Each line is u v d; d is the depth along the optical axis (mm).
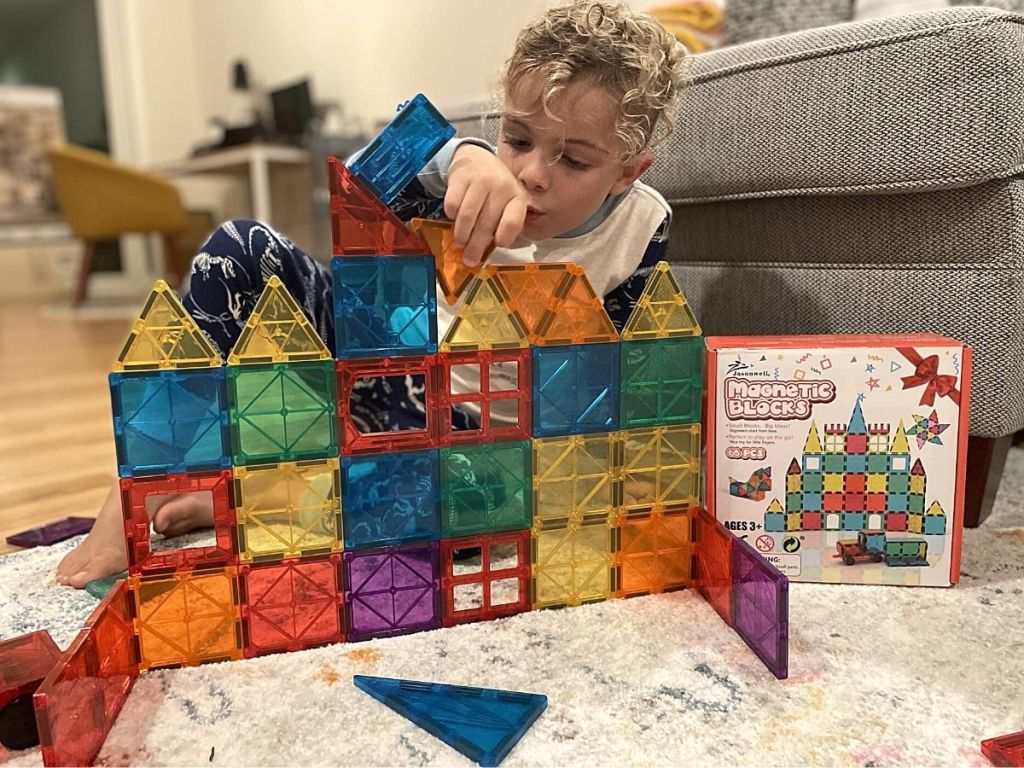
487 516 718
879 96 848
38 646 622
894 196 896
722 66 992
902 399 769
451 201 695
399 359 678
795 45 915
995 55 787
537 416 712
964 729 564
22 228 4535
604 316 724
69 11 4512
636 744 549
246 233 832
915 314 898
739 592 687
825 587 787
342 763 537
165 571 647
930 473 773
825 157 899
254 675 644
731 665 646
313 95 3510
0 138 4398
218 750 550
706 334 1134
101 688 572
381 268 662
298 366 649
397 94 3059
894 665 645
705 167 1032
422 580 708
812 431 775
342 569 684
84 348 2680
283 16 3621
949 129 813
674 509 773
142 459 633
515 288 701
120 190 3691
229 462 646
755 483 782
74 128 4676
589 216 863
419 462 699
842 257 960
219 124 3805
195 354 630
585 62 756
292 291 860
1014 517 957
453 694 600
